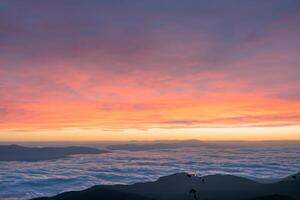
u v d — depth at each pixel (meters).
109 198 122.81
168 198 127.19
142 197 124.75
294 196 117.19
